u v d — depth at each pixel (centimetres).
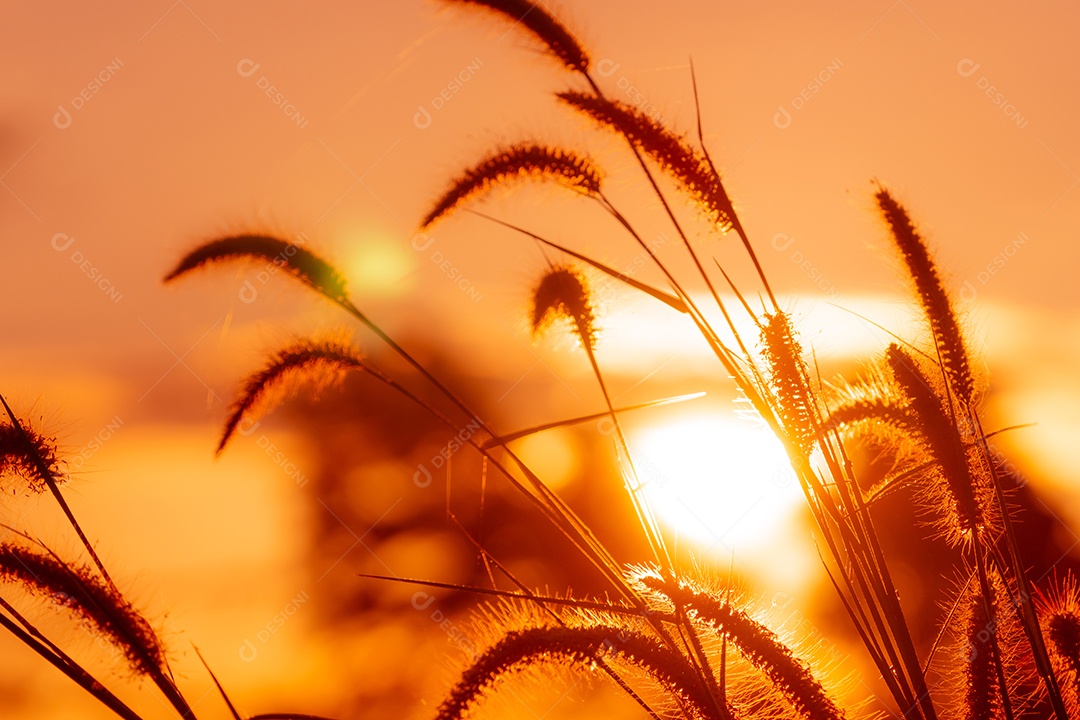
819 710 124
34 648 125
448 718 123
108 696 125
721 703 124
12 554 124
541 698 127
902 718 127
